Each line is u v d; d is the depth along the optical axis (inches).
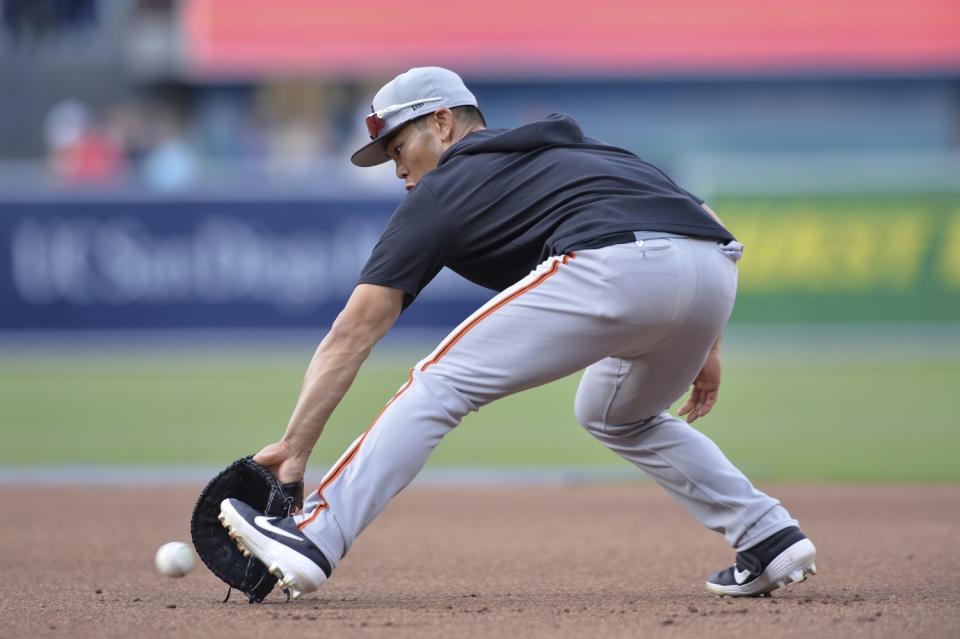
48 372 2022.6
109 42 3129.9
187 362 2097.7
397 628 587.5
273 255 2193.7
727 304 630.5
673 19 3159.5
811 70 3144.7
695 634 571.5
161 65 3122.5
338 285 2197.3
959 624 593.6
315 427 624.4
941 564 807.1
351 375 620.1
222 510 622.2
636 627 588.7
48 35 3115.2
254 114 3056.1
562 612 633.0
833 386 1846.7
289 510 627.8
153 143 2625.5
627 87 3176.7
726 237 627.8
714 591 684.7
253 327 2201.0
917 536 935.0
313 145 2938.0
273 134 2957.7
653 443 677.3
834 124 3179.1
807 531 962.7
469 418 1681.8
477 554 880.3
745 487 671.8
